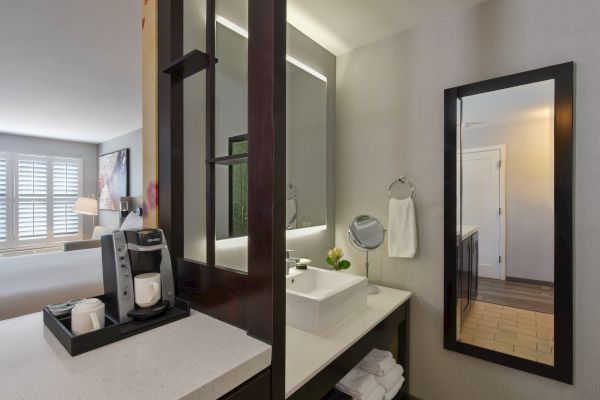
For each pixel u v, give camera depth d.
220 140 1.32
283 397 0.79
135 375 0.62
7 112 3.68
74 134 4.88
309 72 1.88
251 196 0.80
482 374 1.53
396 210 1.76
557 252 1.32
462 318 1.58
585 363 1.27
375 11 1.61
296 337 1.17
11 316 1.29
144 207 1.21
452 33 1.62
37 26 1.86
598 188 1.24
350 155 2.01
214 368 0.65
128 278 0.85
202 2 1.24
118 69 2.49
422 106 1.72
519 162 1.44
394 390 1.42
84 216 5.52
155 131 1.14
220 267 0.92
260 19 0.78
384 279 1.86
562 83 1.30
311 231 1.89
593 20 1.26
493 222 1.51
